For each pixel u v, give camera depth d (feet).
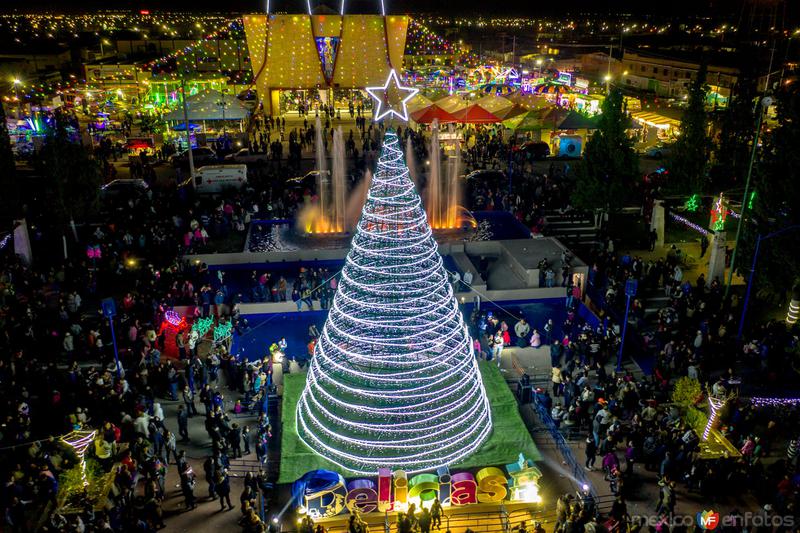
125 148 186.80
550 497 63.36
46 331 87.81
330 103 235.20
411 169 169.07
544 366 86.48
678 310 94.79
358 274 77.56
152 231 114.01
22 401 71.00
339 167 169.48
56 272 102.94
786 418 73.26
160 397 78.79
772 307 99.09
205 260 110.73
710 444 66.28
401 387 69.41
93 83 229.66
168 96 224.74
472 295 102.94
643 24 467.11
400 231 77.71
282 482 64.08
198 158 172.65
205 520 60.13
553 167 170.91
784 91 94.12
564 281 105.50
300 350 90.48
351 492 60.49
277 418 75.87
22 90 207.00
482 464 66.90
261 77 216.74
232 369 80.28
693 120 132.67
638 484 64.95
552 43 339.77
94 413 72.38
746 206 104.42
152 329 86.28
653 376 80.89
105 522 53.98
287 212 132.57
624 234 128.88
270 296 100.58
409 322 73.20
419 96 205.36
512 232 126.82
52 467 63.52
